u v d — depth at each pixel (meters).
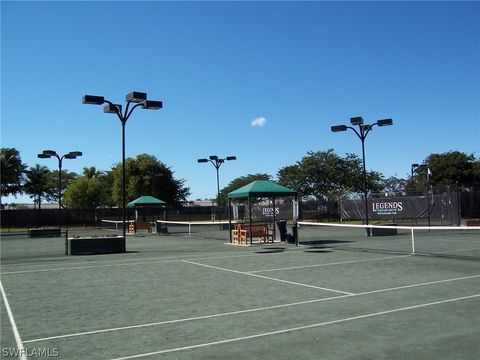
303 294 10.99
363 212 44.50
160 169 82.12
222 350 6.84
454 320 8.22
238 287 12.24
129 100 23.83
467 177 70.75
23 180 92.19
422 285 11.82
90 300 11.07
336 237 30.42
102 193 81.81
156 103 24.16
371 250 21.30
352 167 63.88
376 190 65.50
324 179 63.47
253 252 22.09
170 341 7.41
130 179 78.38
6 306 10.61
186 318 8.91
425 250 20.73
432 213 37.47
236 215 48.16
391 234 30.94
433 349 6.61
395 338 7.19
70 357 6.76
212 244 28.33
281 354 6.58
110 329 8.28
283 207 53.97
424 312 8.86
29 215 65.81
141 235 40.75
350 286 11.91
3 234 49.84
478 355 6.33
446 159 72.75
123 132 24.52
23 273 16.39
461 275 13.36
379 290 11.26
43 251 26.53
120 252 24.06
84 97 23.47
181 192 87.75
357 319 8.45
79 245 23.62
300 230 39.72
